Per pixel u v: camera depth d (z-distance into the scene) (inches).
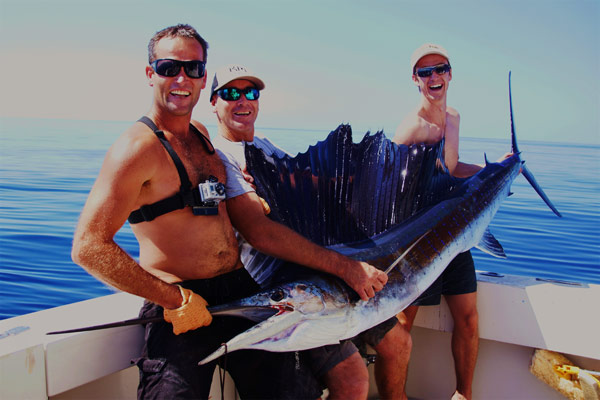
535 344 91.3
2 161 682.2
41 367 62.7
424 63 112.6
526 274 239.8
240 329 70.2
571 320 88.9
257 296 68.2
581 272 244.4
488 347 98.0
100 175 59.8
